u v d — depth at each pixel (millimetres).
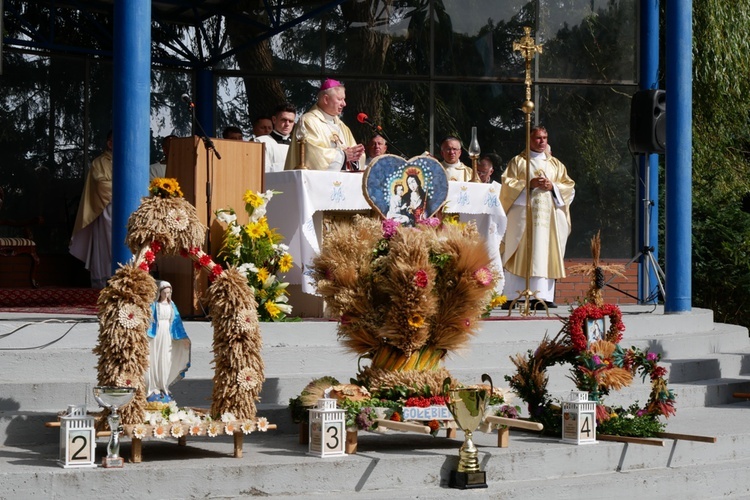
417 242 8141
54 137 16281
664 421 9727
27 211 16047
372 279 8305
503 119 17172
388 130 17031
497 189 12133
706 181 21172
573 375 9547
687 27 13086
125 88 10008
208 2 16516
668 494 8273
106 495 6785
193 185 10359
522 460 7977
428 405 7973
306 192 10617
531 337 10805
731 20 20781
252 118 17047
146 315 7406
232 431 7406
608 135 17234
